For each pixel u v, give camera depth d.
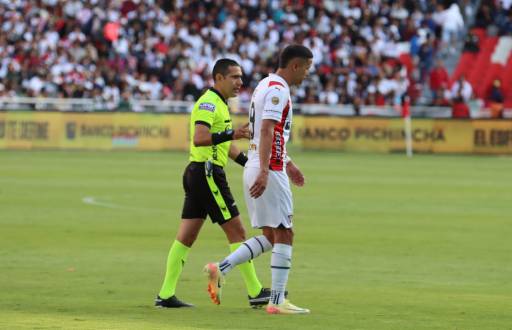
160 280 40.59
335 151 137.50
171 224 59.75
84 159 115.31
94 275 41.66
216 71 35.03
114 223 59.84
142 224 59.62
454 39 162.38
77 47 147.62
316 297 37.12
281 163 33.12
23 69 144.25
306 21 160.00
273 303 33.69
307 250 49.91
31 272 42.25
